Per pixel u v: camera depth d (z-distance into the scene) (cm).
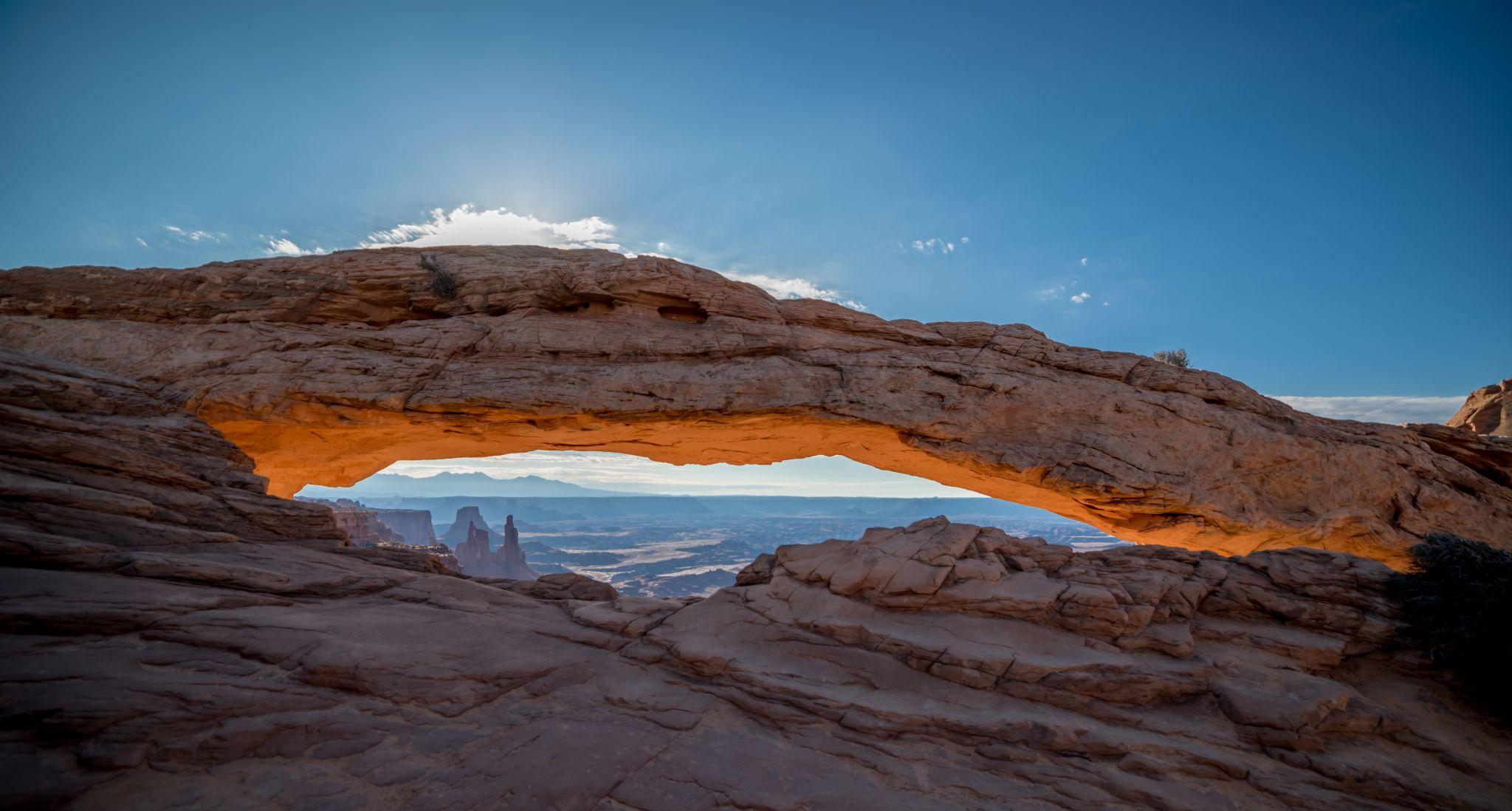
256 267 2081
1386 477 1834
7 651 762
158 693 739
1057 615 1084
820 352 2011
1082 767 783
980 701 920
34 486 1107
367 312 2097
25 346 1850
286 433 1930
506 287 2062
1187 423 1869
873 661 1009
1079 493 1834
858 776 744
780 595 1209
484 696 873
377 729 762
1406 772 785
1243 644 1053
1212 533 1830
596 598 1432
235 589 1077
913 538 1255
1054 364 2020
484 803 634
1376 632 1061
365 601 1163
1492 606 984
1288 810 721
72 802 583
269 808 604
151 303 1981
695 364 1947
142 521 1190
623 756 741
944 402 1912
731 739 814
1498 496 1848
